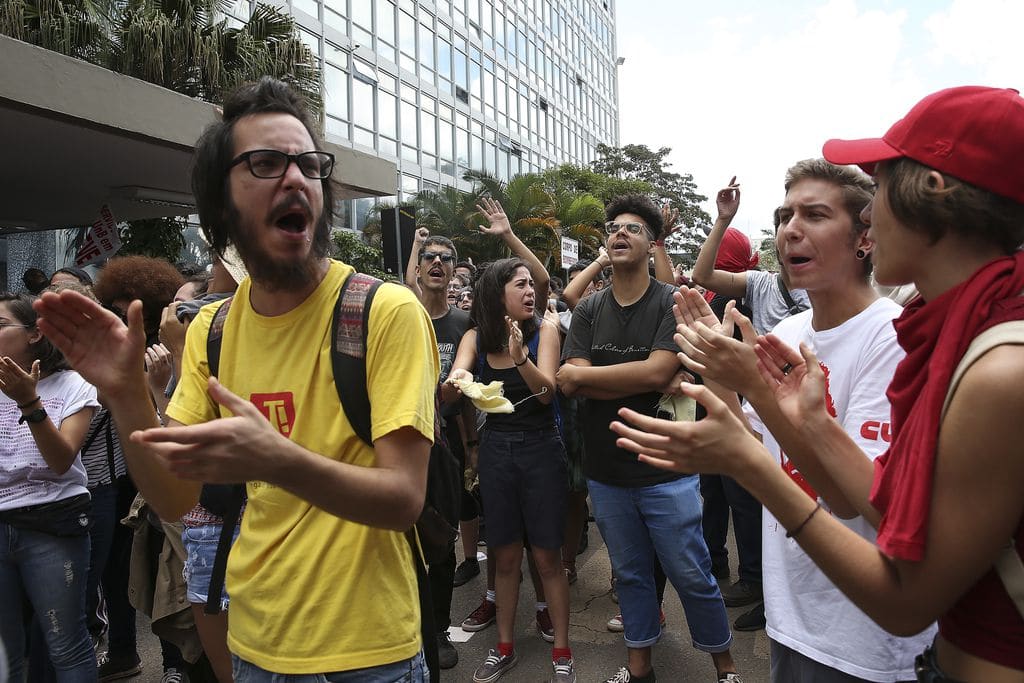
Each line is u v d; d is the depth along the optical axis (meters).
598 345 3.11
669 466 1.16
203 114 7.62
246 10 16.27
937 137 1.05
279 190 1.41
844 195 1.79
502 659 3.28
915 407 1.07
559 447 3.31
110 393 1.41
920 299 1.18
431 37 26.12
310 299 1.52
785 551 1.79
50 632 2.66
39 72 5.98
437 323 4.38
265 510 1.55
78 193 9.99
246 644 1.54
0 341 2.64
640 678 3.01
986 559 0.96
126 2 9.83
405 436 1.40
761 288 3.70
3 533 2.61
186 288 3.19
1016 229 1.04
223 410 1.65
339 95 20.47
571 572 4.43
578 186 32.47
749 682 3.18
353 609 1.47
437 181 25.98
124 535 3.43
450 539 2.08
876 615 1.07
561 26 41.44
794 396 1.42
